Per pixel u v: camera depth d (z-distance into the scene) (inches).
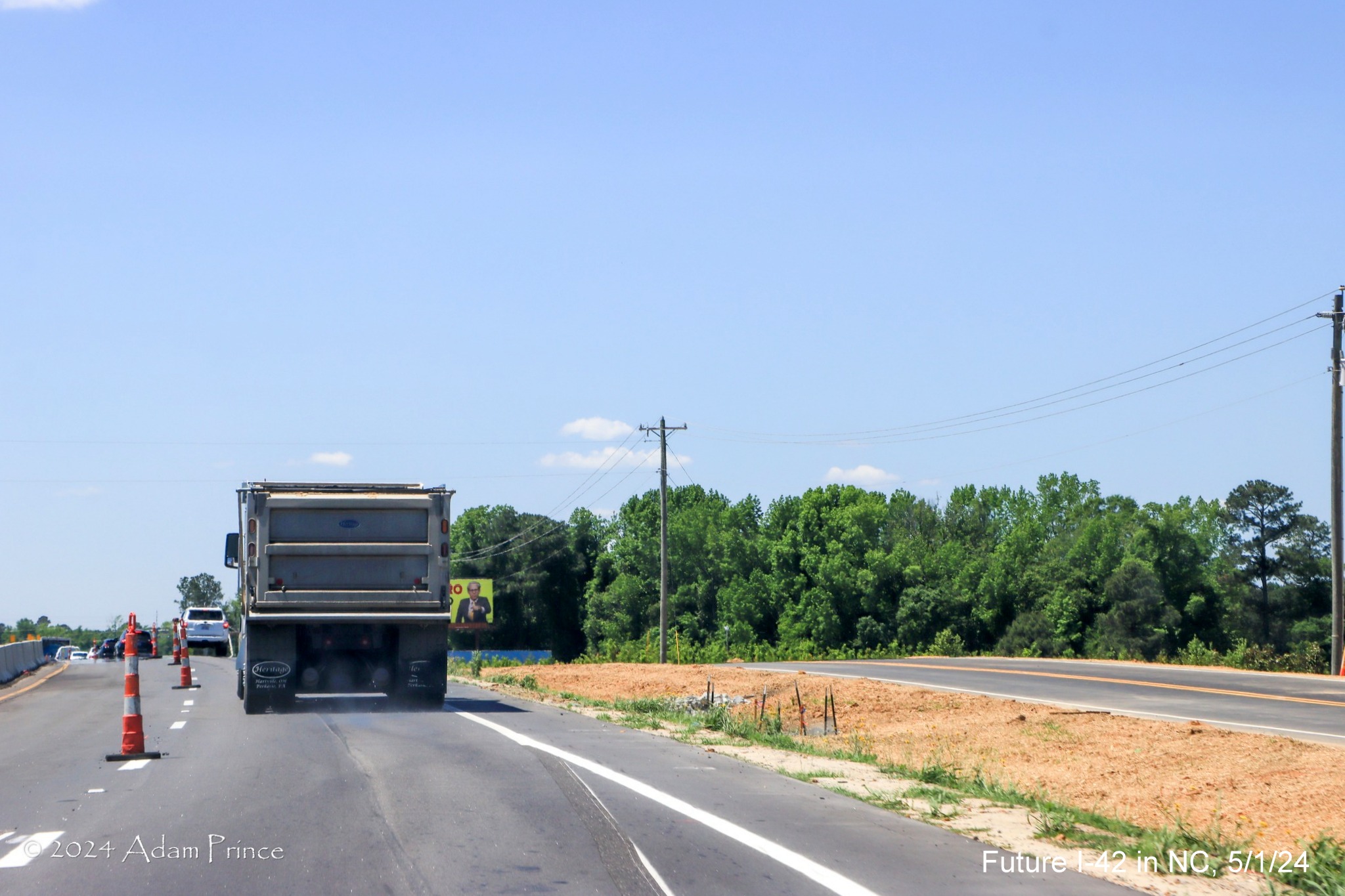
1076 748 647.1
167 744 570.3
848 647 3826.3
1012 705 861.8
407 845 314.2
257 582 750.5
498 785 418.6
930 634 3777.1
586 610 4458.7
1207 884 305.0
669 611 4247.0
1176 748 605.3
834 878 288.4
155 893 264.1
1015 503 4586.6
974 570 3885.3
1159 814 456.4
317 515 762.2
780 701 1026.1
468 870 286.2
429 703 788.6
